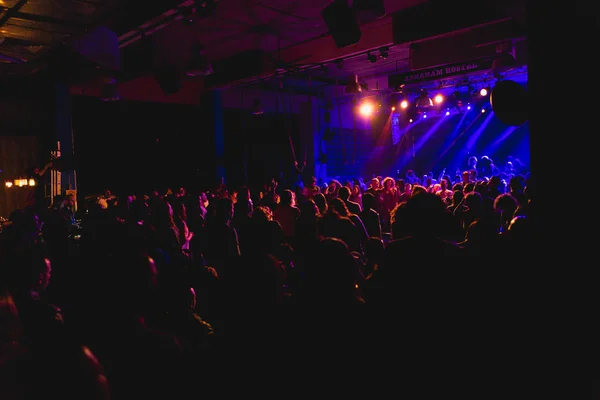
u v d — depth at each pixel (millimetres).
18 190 10031
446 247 1996
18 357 1247
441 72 10031
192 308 2758
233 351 2270
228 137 13875
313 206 4590
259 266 2301
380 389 1884
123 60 8891
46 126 10266
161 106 12367
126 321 1621
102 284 1675
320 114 14852
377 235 4992
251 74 9742
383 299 1969
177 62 8273
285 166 15320
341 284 1898
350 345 1902
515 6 5844
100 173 11391
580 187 2164
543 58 2266
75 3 5543
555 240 2227
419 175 18797
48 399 1181
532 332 1960
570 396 1899
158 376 1604
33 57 7895
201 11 5879
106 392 1252
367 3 5113
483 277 2016
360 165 17062
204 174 12891
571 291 2137
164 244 3367
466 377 1870
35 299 1584
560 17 2197
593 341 2031
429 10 6910
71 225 6797
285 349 2051
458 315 1903
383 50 8273
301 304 1997
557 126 2229
